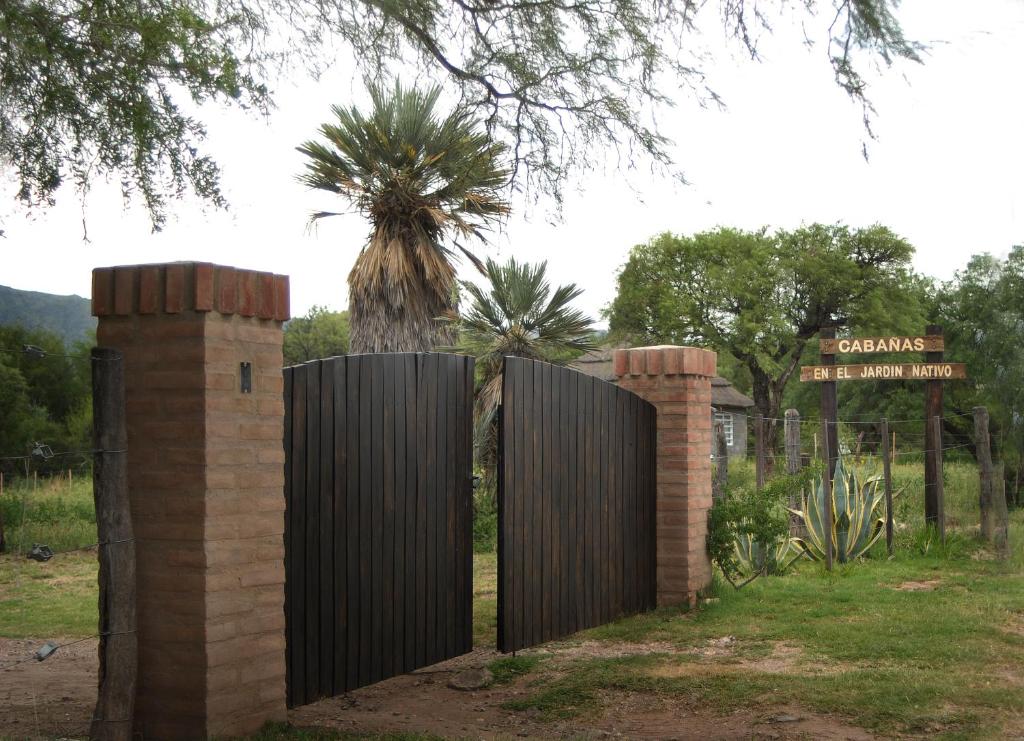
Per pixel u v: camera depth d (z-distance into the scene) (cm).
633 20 645
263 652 522
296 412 577
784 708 550
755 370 4394
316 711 598
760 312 4147
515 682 667
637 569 895
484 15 684
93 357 495
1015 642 687
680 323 4225
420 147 1599
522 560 739
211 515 492
